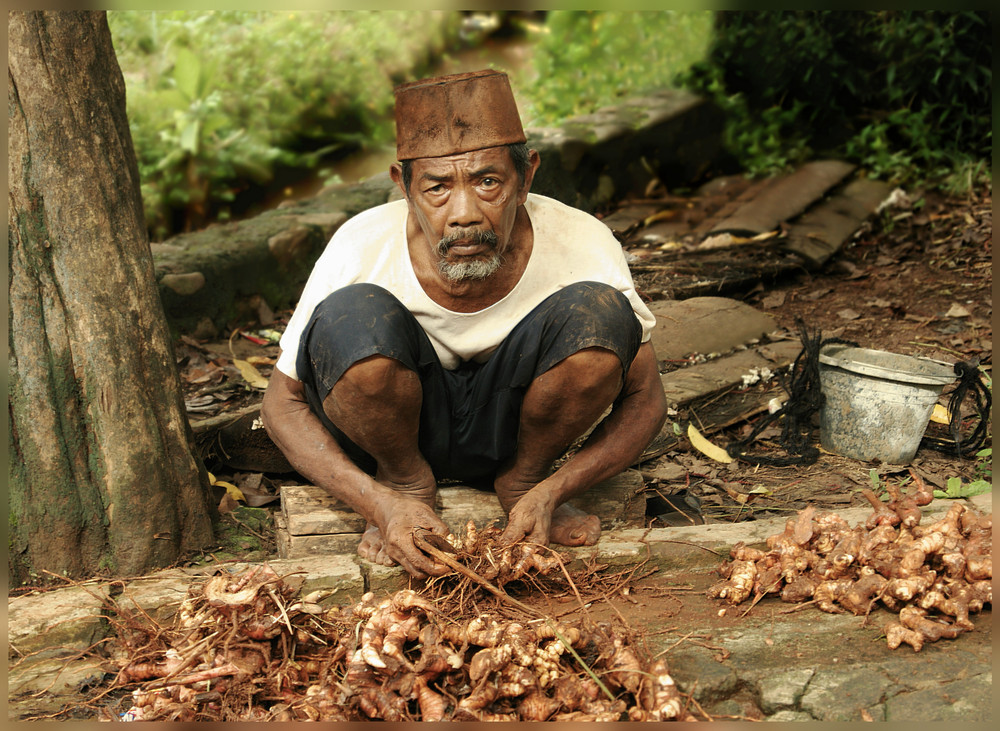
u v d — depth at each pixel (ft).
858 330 17.06
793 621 8.28
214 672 7.07
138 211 9.67
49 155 8.75
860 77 26.40
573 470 8.96
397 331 8.17
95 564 8.98
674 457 12.77
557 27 28.76
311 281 8.87
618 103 25.18
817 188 23.32
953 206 23.13
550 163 21.40
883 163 24.81
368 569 8.69
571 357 8.14
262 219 18.61
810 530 8.89
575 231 9.04
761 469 12.41
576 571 8.97
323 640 7.68
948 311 17.44
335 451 8.87
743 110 26.40
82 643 8.04
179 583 8.72
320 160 27.86
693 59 27.07
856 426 12.36
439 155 8.07
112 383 8.93
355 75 27.84
